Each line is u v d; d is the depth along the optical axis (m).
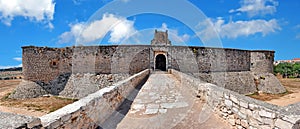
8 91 20.72
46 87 18.16
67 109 2.95
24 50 18.08
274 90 22.11
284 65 52.22
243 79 21.89
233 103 3.84
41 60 18.28
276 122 2.80
